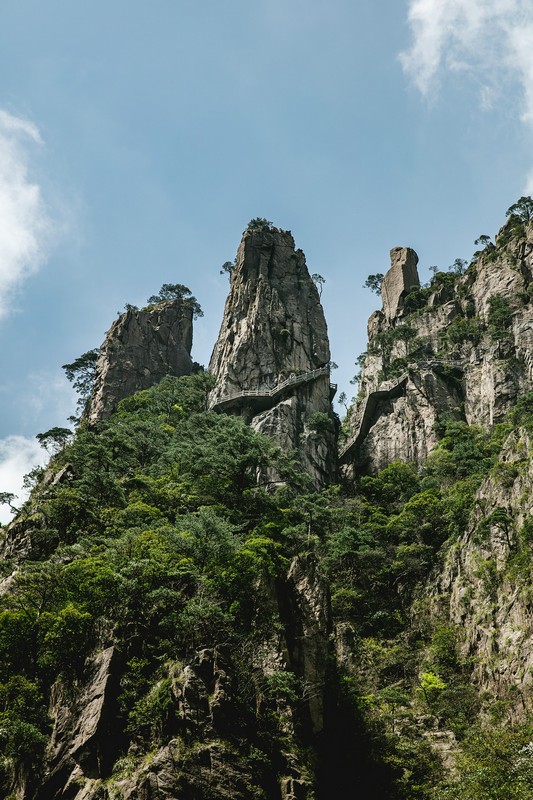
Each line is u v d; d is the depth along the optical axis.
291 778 52.03
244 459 86.19
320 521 86.69
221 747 49.97
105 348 152.50
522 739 52.50
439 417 120.94
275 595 64.31
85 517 71.75
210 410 123.56
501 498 78.19
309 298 145.00
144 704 51.34
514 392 117.25
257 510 82.62
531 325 124.38
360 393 144.50
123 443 92.75
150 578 58.12
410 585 82.88
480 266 149.00
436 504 91.69
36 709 51.53
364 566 84.25
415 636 75.56
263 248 148.62
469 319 140.12
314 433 118.38
